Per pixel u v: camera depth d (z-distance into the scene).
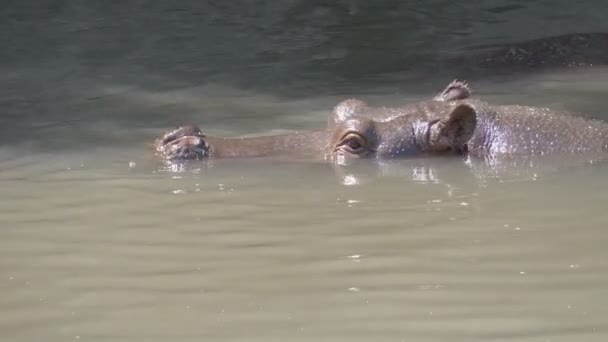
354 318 13.70
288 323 13.60
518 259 15.90
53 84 31.98
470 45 36.94
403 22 40.47
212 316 13.95
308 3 43.53
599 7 42.75
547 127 23.67
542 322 13.36
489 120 23.75
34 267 16.28
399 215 18.58
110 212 19.31
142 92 30.86
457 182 20.95
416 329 13.27
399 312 13.87
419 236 17.25
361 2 43.56
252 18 41.56
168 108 28.84
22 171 22.62
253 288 14.98
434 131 23.17
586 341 12.72
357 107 24.41
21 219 19.02
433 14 41.69
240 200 19.92
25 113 28.42
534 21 40.72
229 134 25.67
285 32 39.34
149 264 16.25
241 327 13.53
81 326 13.76
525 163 22.50
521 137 23.44
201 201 19.91
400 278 15.20
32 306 14.55
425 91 30.38
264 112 28.09
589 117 25.17
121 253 16.84
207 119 27.44
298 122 26.81
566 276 15.07
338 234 17.53
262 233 17.73
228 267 15.97
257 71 33.50
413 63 34.34
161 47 37.22
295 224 18.20
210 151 23.14
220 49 36.78
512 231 17.38
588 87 30.14
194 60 35.12
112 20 41.47
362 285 14.95
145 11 42.88
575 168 21.86
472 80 31.58
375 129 23.22
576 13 41.91
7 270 16.16
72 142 25.20
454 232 17.42
